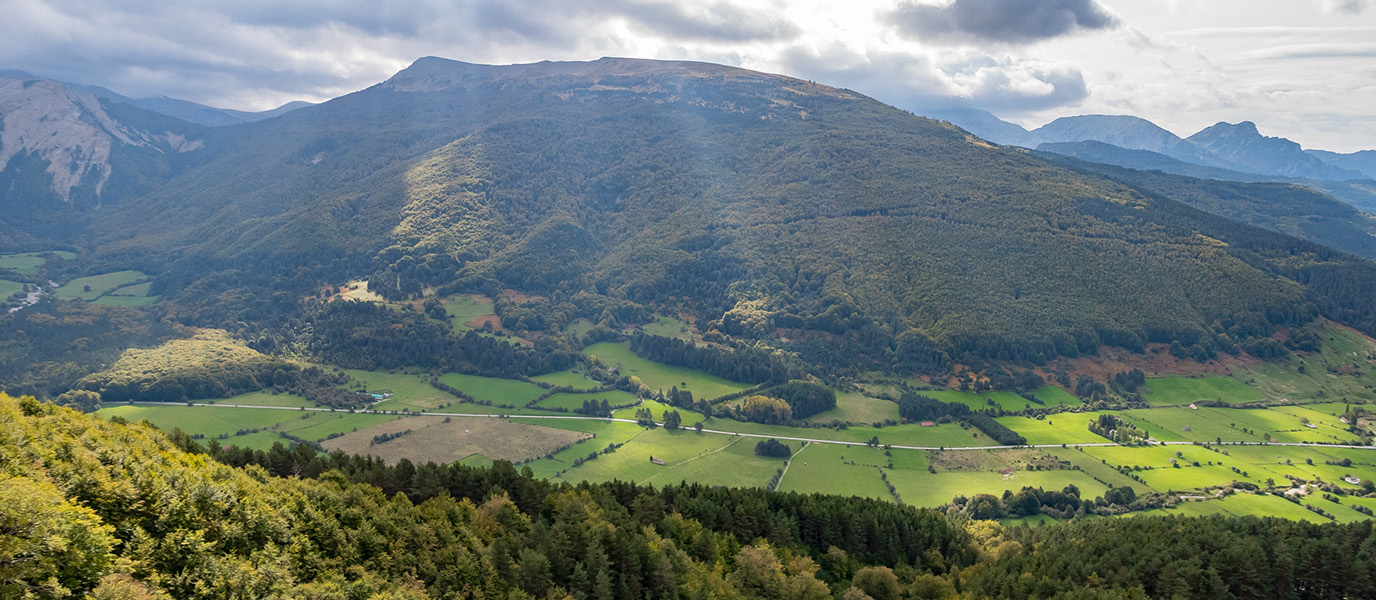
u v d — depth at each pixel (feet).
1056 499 623.36
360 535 338.34
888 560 473.67
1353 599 382.22
